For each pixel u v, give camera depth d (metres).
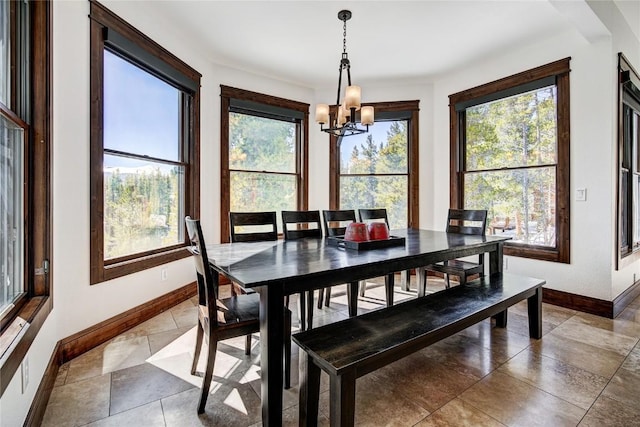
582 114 2.88
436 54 3.43
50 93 1.72
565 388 1.68
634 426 1.40
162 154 3.00
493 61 3.57
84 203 2.13
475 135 3.84
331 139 4.45
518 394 1.63
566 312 2.83
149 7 2.61
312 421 1.36
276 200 4.24
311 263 1.67
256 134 4.08
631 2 2.65
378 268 1.79
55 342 1.86
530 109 3.32
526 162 3.35
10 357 1.08
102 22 2.24
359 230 2.21
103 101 2.29
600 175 2.77
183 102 3.29
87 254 2.15
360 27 2.90
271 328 1.39
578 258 2.90
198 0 2.53
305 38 3.10
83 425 1.41
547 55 3.11
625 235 3.21
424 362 1.96
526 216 3.35
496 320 2.51
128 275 2.49
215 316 1.51
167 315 2.75
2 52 1.45
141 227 2.74
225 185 3.75
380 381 1.76
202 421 1.44
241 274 1.43
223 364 1.95
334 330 1.53
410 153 4.31
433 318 1.67
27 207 1.62
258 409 1.53
